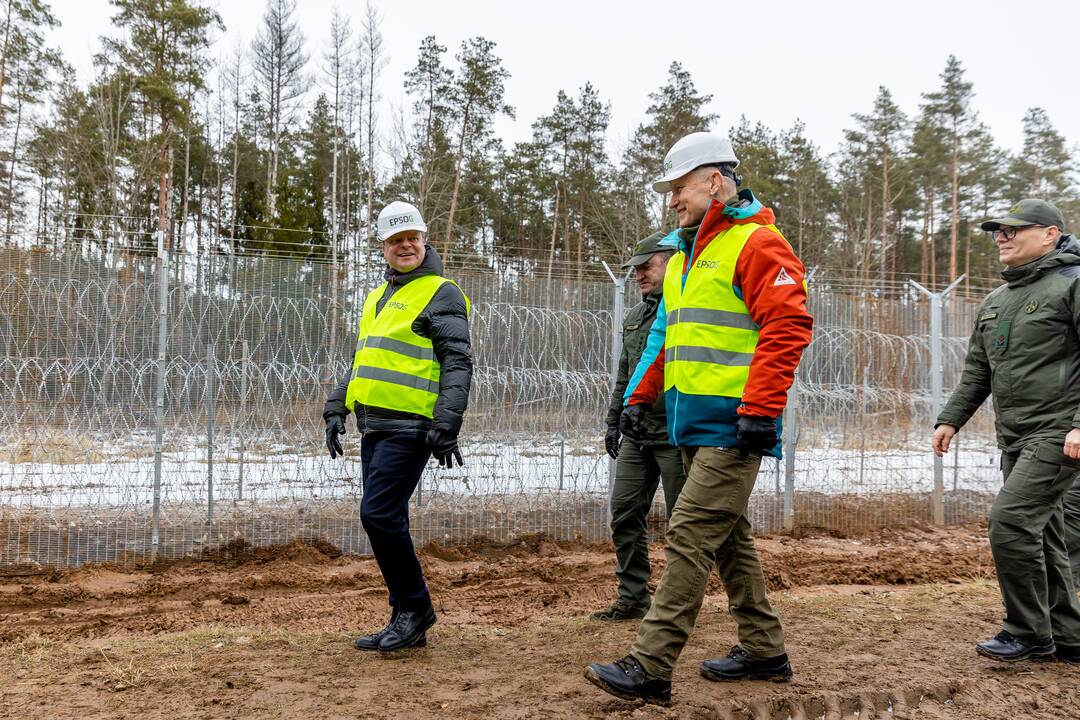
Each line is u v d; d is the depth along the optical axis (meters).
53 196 25.41
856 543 6.63
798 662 3.43
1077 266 3.57
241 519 5.70
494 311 6.21
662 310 3.82
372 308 3.72
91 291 5.48
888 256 30.59
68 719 2.78
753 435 2.68
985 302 3.93
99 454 5.50
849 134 29.59
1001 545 3.52
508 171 28.11
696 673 3.23
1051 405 3.52
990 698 3.15
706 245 2.96
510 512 6.19
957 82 27.73
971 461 8.06
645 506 4.27
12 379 5.34
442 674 3.23
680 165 2.97
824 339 7.25
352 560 5.67
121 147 23.97
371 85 28.69
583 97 27.28
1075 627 3.57
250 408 5.76
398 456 3.42
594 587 5.13
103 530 5.52
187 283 5.64
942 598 4.87
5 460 5.32
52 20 23.23
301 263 5.90
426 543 5.95
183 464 5.65
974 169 27.64
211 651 3.58
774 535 6.78
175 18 23.14
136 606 4.62
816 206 30.92
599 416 6.40
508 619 4.33
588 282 6.43
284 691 3.03
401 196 26.00
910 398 7.57
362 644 3.59
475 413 6.14
